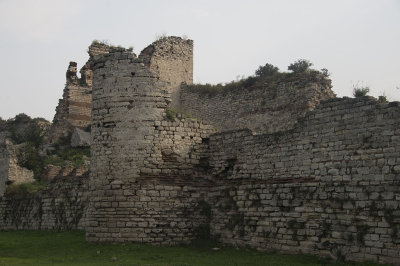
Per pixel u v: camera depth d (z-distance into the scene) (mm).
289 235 21062
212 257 20531
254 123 41625
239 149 24062
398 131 18266
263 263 18781
